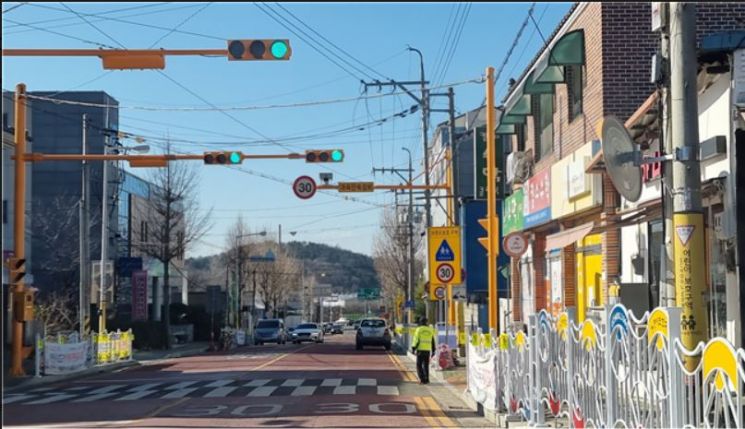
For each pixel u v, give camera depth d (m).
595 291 19.27
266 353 40.69
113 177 55.03
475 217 39.69
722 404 6.15
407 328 39.56
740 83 11.09
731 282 12.07
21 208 24.77
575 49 18.98
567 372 10.23
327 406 16.02
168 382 22.78
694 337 9.20
